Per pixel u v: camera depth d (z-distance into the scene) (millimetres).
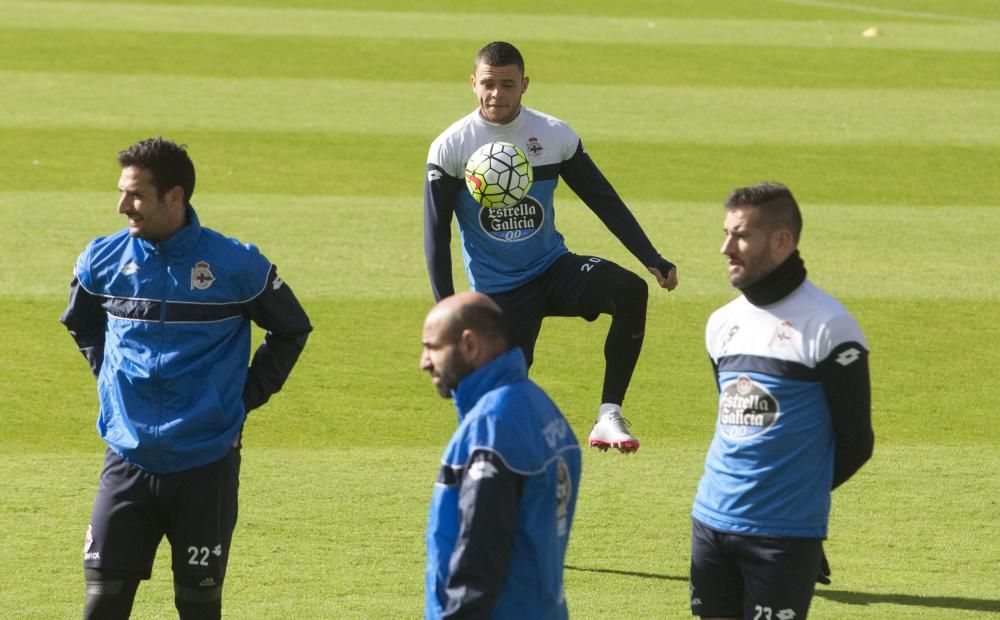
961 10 100375
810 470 14305
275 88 64688
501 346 12398
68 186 46906
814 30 87312
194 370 15891
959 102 65688
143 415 15812
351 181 48906
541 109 61750
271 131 56031
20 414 27734
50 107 58969
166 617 19234
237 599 19703
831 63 75438
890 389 30281
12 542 21609
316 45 75875
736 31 85750
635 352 22422
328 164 51250
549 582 12398
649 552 21938
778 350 14172
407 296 36031
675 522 23203
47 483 24266
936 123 60688
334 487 24375
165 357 15820
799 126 59562
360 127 57156
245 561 21125
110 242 16109
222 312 16031
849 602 19984
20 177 47906
